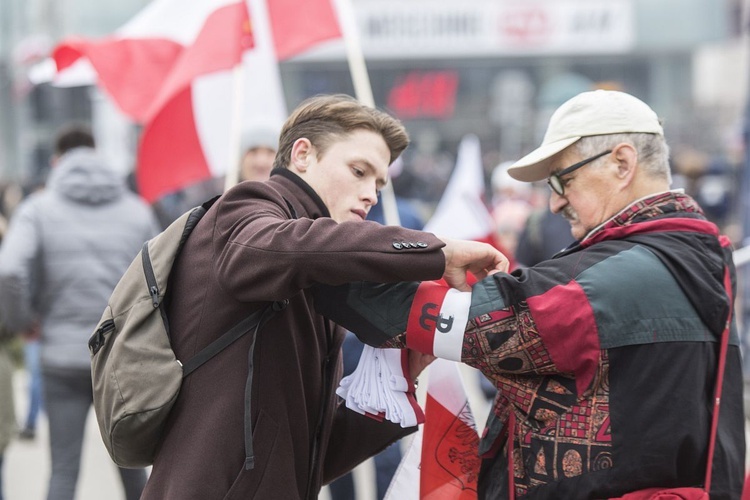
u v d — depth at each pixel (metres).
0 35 26.73
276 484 3.29
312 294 3.46
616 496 3.14
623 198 3.41
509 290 3.24
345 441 3.74
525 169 3.54
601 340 3.15
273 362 3.33
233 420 3.25
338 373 3.72
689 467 3.19
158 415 3.27
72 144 7.68
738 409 3.36
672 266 3.24
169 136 7.20
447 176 34.22
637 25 41.47
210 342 3.30
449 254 3.32
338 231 3.13
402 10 40.78
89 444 10.77
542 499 3.21
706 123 39.72
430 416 3.93
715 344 3.29
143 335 3.33
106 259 6.91
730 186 17.02
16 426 7.46
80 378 6.80
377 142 3.53
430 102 41.25
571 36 41.38
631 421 3.15
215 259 3.30
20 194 16.38
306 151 3.53
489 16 41.16
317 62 39.03
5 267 6.69
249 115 7.25
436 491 3.90
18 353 14.22
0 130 29.34
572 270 3.25
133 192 13.36
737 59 40.09
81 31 29.28
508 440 3.34
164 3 7.44
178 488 3.22
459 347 3.26
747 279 9.76
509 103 36.31
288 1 6.84
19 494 8.95
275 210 3.30
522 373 3.27
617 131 3.39
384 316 3.35
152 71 7.27
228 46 6.31
